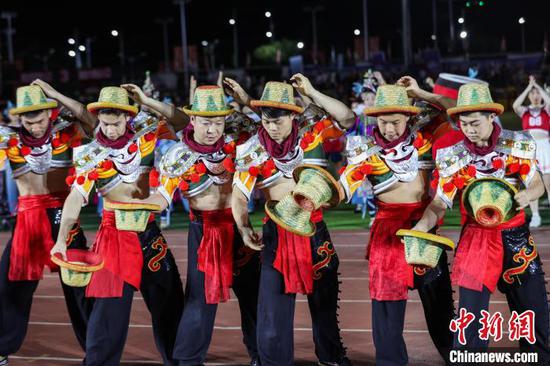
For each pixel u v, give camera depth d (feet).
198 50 317.63
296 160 25.84
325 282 26.63
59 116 28.32
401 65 170.91
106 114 26.00
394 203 25.64
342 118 25.81
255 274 27.73
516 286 24.75
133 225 25.70
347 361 27.43
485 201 23.17
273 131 25.46
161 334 27.71
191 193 26.78
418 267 24.98
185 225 62.34
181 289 27.76
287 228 24.21
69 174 28.48
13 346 28.76
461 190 25.05
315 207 23.88
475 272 24.44
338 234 55.31
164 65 252.01
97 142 26.50
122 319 26.32
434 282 26.27
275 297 25.94
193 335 26.71
